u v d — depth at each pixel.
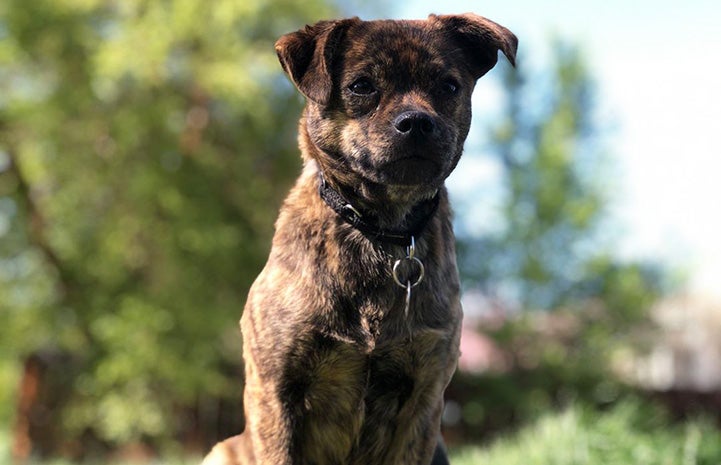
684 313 29.08
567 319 23.20
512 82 24.66
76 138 18.59
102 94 18.09
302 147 4.69
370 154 4.28
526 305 23.00
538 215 23.28
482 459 7.98
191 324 18.17
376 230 4.36
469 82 4.68
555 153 23.77
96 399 19.38
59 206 18.83
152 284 18.89
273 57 18.56
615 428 7.40
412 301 4.34
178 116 18.78
